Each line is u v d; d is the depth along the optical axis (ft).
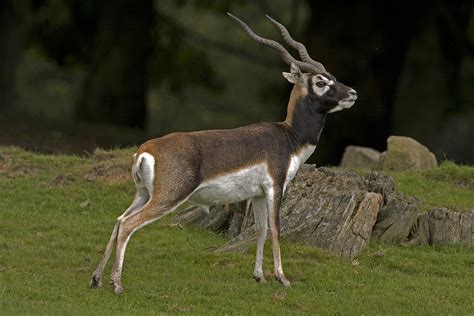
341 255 84.69
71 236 90.48
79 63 233.14
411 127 177.06
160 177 71.31
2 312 65.87
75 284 75.61
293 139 77.41
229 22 267.59
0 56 205.67
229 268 81.66
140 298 73.05
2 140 146.10
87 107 193.67
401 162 114.83
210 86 241.96
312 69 77.97
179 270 81.10
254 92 270.87
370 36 177.88
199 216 94.94
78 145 149.89
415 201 93.15
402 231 89.04
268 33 261.24
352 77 178.09
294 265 81.87
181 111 274.57
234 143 73.97
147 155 71.46
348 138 177.17
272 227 76.59
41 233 90.43
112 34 193.57
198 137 73.36
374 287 78.43
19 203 99.66
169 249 87.56
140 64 194.29
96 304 70.79
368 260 84.53
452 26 179.52
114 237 73.82
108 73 192.95
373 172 96.84
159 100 276.21
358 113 177.37
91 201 101.40
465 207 98.68
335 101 77.71
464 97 196.44
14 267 79.71
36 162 111.86
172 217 97.30
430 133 177.37
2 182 104.32
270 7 263.29
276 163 75.72
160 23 228.22
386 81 179.73
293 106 78.02
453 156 186.80
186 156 71.92
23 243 87.04
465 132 188.34
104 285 75.66
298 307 73.41
